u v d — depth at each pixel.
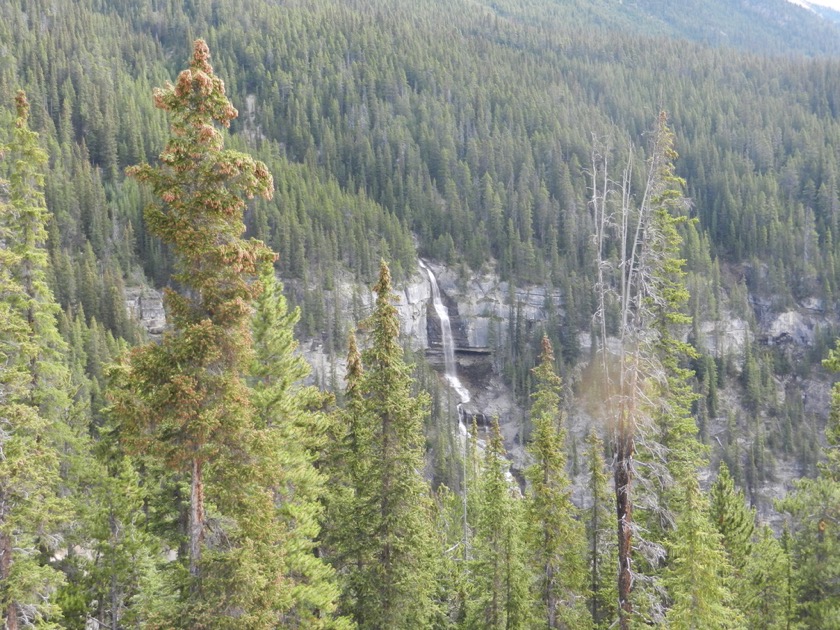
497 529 30.02
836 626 24.45
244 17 193.62
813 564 26.83
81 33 157.25
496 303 131.00
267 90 167.00
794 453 105.88
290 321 25.06
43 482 21.81
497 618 29.92
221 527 16.28
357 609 25.20
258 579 15.20
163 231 15.01
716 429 105.50
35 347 22.81
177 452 14.86
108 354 77.19
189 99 14.68
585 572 32.47
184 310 15.30
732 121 171.12
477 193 146.25
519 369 122.06
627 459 20.72
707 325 122.75
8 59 137.00
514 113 169.50
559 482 31.03
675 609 22.22
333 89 171.25
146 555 30.56
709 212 145.75
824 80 194.75
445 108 168.38
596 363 21.98
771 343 130.25
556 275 129.12
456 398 122.25
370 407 23.70
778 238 135.25
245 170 14.95
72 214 108.19
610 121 170.38
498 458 31.39
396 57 183.25
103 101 136.25
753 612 29.53
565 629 31.84
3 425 21.19
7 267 23.41
